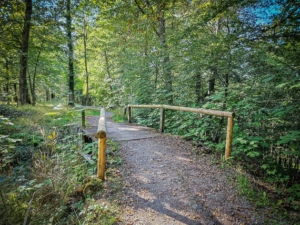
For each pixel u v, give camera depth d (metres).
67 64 15.50
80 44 16.11
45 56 13.54
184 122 6.25
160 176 3.26
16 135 4.96
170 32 8.41
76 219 2.27
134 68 10.84
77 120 7.38
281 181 3.43
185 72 7.24
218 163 3.84
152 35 8.60
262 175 3.81
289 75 4.06
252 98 4.61
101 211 2.32
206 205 2.50
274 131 4.73
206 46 5.77
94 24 13.84
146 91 10.05
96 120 9.09
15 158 4.15
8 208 2.41
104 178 3.05
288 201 2.82
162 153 4.35
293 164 4.32
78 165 3.43
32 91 14.16
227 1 3.78
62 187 2.80
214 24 6.60
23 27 9.34
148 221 2.20
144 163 3.78
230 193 2.79
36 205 2.60
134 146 4.79
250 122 4.90
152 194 2.72
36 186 2.75
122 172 3.35
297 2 3.19
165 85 8.70
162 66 8.75
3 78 11.20
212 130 5.46
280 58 4.22
